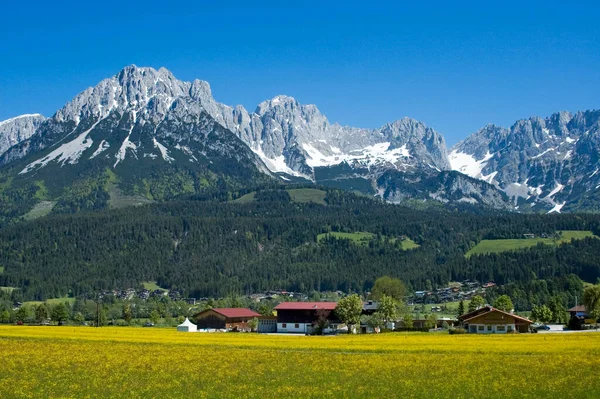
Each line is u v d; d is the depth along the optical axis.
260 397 72.06
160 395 73.62
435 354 105.62
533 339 131.88
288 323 199.38
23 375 86.25
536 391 73.81
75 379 83.44
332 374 86.06
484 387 76.50
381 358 100.50
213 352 110.62
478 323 172.00
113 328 191.50
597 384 77.06
